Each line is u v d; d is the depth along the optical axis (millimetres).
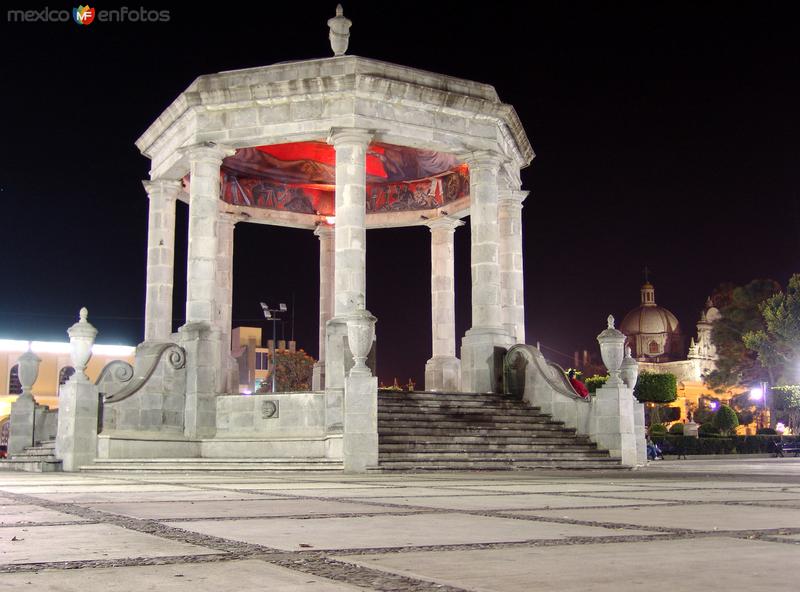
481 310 24812
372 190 32625
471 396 23312
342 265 22438
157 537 5676
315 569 4320
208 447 21453
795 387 57812
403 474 17078
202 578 4062
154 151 27078
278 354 69188
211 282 23297
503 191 28484
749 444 50812
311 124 23312
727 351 71250
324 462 18328
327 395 20938
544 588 3787
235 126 23781
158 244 26750
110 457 19562
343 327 21719
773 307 61875
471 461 19078
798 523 6523
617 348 21859
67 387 19531
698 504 8453
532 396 23594
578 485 12352
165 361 22344
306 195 32938
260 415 21844
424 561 4574
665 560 4594
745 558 4668
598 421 21578
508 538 5562
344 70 23125
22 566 4465
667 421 71188
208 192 23578
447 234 31906
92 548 5137
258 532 5953
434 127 24281
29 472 18625
